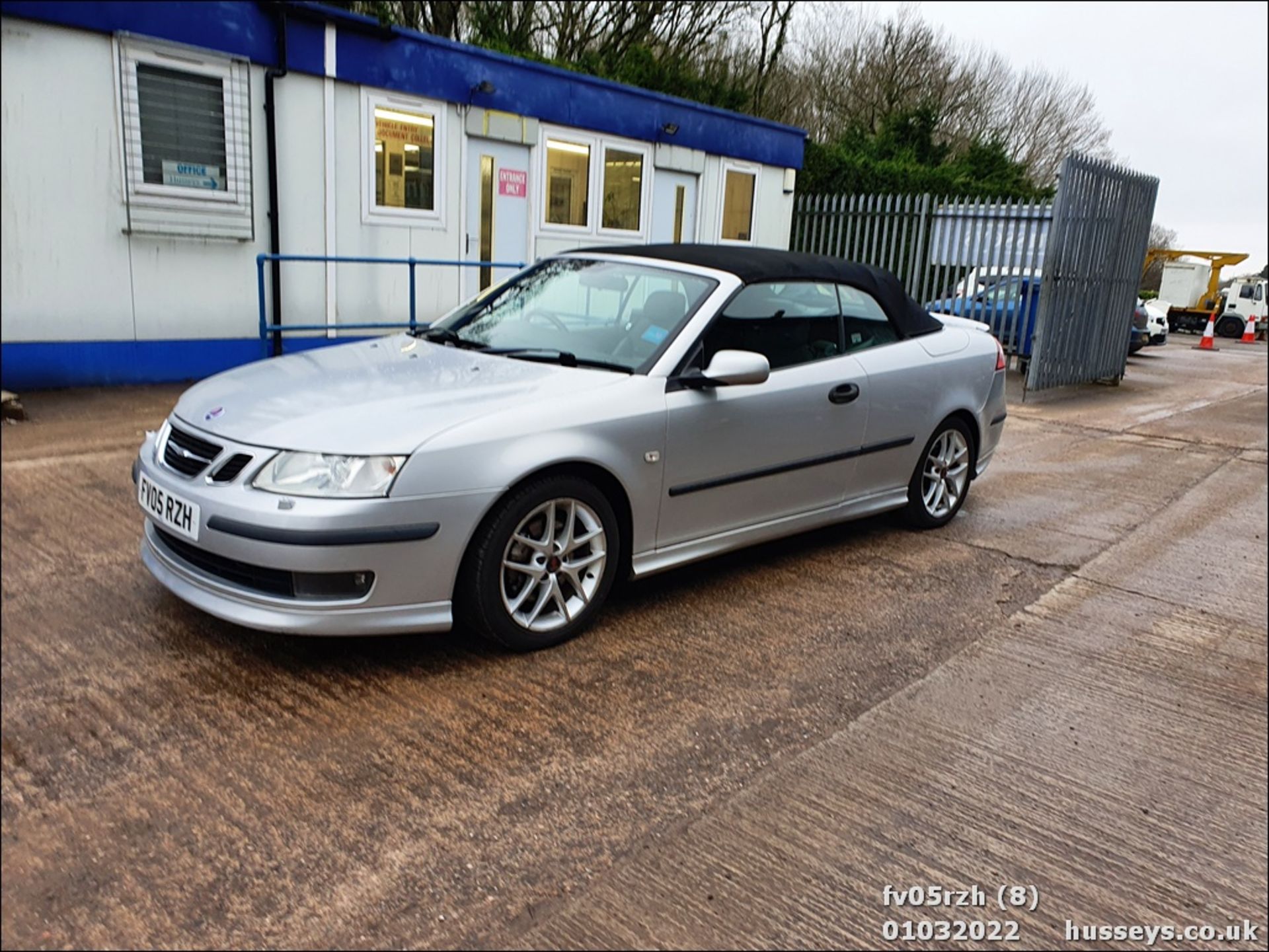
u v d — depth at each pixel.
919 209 12.82
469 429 3.18
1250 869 2.53
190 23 7.52
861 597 4.30
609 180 11.41
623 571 3.80
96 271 7.40
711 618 3.95
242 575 3.07
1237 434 9.41
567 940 2.10
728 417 3.92
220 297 8.19
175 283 7.88
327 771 2.66
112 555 4.12
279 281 8.52
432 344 4.20
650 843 2.45
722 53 21.28
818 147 16.89
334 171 8.81
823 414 4.36
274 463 3.02
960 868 2.45
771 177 13.70
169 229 7.71
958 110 30.67
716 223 13.03
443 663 3.36
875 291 4.92
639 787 2.69
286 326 8.13
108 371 7.59
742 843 2.48
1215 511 6.28
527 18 17.62
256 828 2.40
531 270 4.73
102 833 2.35
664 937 2.13
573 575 3.54
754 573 4.55
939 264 12.67
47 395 7.17
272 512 2.94
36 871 2.21
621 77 16.67
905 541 5.22
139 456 3.56
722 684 3.36
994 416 5.60
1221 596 4.62
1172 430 9.51
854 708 3.25
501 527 3.24
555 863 2.35
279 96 8.28
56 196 7.09
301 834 2.39
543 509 3.39
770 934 2.16
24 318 7.09
